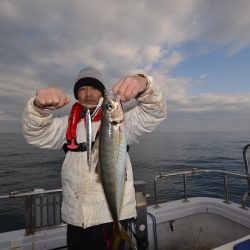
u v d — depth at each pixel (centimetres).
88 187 216
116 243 184
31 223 337
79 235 230
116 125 176
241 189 1919
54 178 2591
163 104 210
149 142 11800
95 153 216
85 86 249
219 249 181
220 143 10462
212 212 434
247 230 377
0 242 312
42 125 216
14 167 3544
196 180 2289
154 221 387
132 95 177
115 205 177
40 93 171
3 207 1430
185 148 7775
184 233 424
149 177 2562
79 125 239
